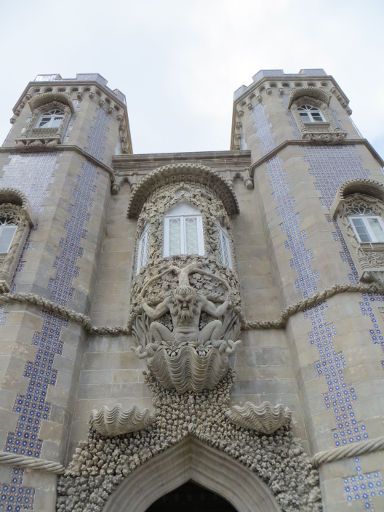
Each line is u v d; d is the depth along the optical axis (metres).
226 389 9.08
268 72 19.30
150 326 9.15
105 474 7.97
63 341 9.52
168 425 8.58
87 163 14.41
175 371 8.63
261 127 16.72
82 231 12.25
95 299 11.51
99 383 9.51
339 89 18.34
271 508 7.79
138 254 12.02
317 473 7.82
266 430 8.25
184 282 9.51
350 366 8.48
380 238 11.16
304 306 9.91
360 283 9.70
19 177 13.12
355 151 14.12
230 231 12.84
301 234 11.55
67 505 7.54
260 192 14.00
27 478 7.44
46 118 16.31
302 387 9.03
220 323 9.19
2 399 7.95
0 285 9.53
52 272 10.61
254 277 12.06
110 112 17.94
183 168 13.19
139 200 13.67
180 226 11.76
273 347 10.13
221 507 10.52
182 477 8.51
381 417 7.64
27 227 11.14
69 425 8.72
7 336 8.84
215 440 8.34
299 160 13.64
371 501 6.96
